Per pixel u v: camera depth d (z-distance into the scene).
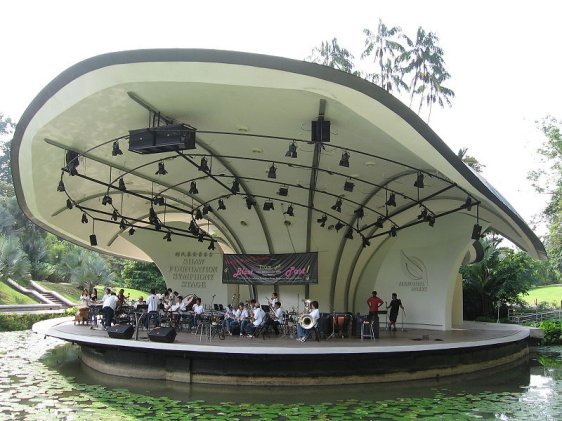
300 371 12.37
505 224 17.16
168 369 12.84
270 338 15.07
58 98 11.51
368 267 22.05
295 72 9.84
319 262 20.59
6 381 12.45
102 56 10.05
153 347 12.70
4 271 31.80
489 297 31.50
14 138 13.42
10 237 33.81
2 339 22.36
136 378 13.10
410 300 20.55
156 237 24.39
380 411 9.91
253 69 9.86
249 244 20.88
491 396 11.49
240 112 12.08
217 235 23.72
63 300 34.75
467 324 24.77
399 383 12.86
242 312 16.12
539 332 22.50
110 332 13.87
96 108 11.84
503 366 16.67
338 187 17.25
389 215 18.83
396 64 44.94
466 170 12.02
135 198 20.23
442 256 19.98
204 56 9.71
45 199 17.31
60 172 15.78
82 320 19.61
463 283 32.12
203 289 23.70
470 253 25.59
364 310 22.02
